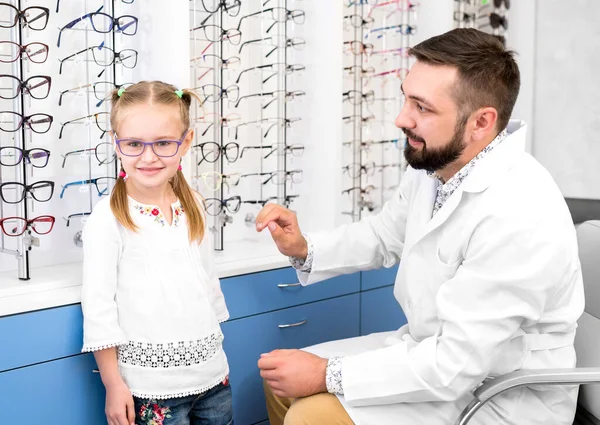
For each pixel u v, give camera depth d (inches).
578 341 60.5
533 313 49.6
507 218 50.3
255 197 85.4
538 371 49.3
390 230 66.2
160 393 53.2
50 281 58.9
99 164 66.1
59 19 66.7
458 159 54.4
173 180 57.7
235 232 84.3
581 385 58.1
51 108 67.0
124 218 52.6
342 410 53.2
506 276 49.1
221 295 60.4
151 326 53.0
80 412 56.4
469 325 49.2
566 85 102.0
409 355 51.2
